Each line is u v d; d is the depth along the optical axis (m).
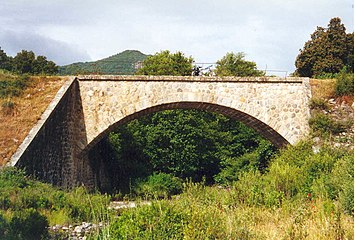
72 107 29.08
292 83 30.45
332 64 47.59
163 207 11.27
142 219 10.98
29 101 26.95
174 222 10.95
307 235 11.77
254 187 18.64
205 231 10.65
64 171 27.28
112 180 37.09
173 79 29.95
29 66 51.31
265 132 32.59
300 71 50.56
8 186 18.70
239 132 45.84
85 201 19.17
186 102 30.14
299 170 21.50
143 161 41.66
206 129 43.28
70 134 28.61
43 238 14.20
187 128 41.66
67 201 18.62
